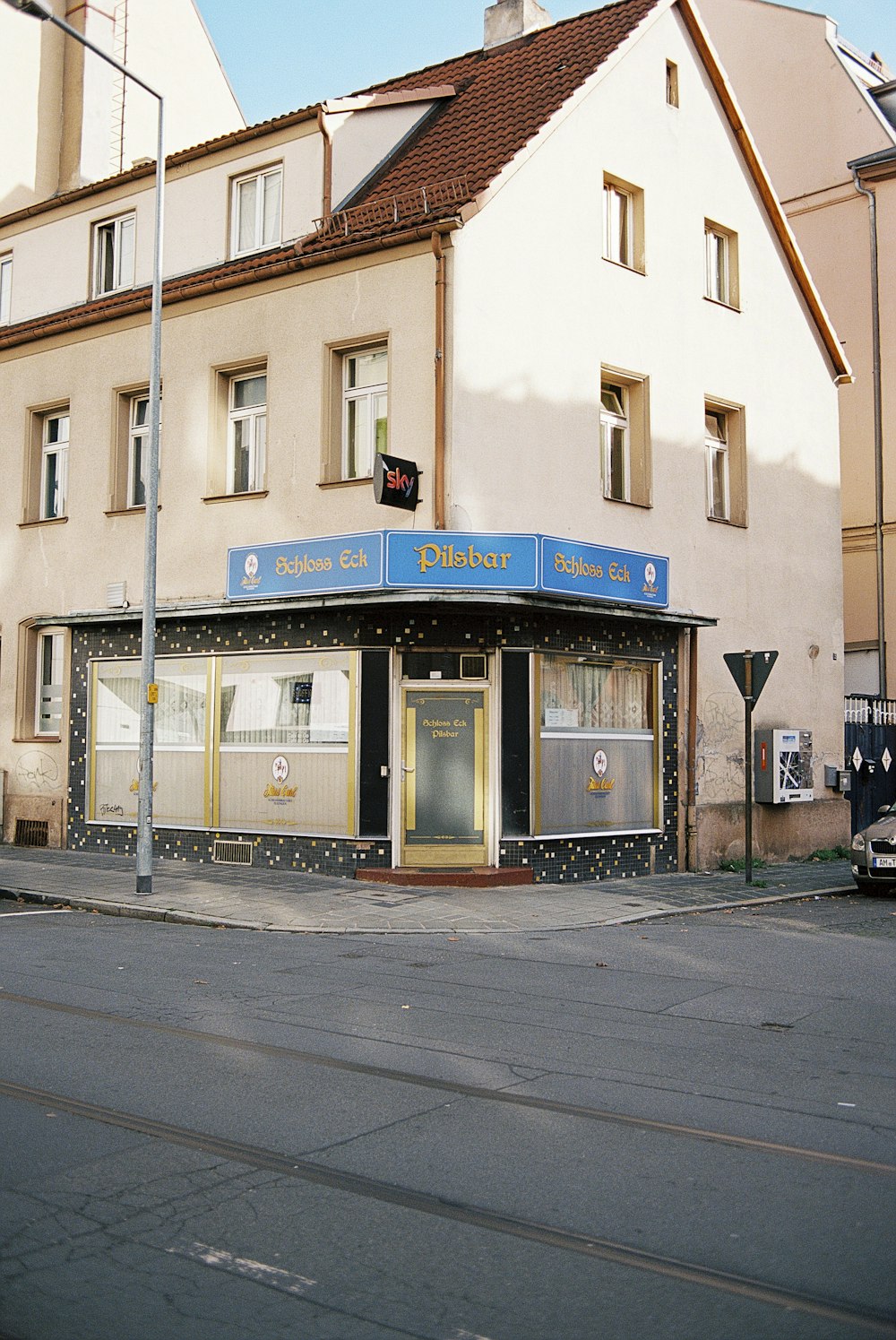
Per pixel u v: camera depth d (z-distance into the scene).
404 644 15.73
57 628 19.88
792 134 26.23
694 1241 4.54
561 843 16.23
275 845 16.64
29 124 25.30
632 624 17.45
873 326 24.78
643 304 17.95
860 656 24.77
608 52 17.56
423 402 15.30
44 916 13.46
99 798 18.86
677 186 18.77
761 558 19.94
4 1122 5.88
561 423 16.45
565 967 10.48
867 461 24.83
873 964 10.71
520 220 16.05
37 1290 4.12
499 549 14.61
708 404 19.38
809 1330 3.86
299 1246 4.48
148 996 8.90
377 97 17.75
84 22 25.69
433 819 15.80
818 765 20.80
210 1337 3.80
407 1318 3.94
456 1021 8.21
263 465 17.34
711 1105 6.29
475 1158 5.43
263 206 18.16
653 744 17.80
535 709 15.98
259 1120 5.96
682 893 15.52
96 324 19.20
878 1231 4.64
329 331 16.31
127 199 19.77
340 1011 8.48
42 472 20.34
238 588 16.22
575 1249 4.46
